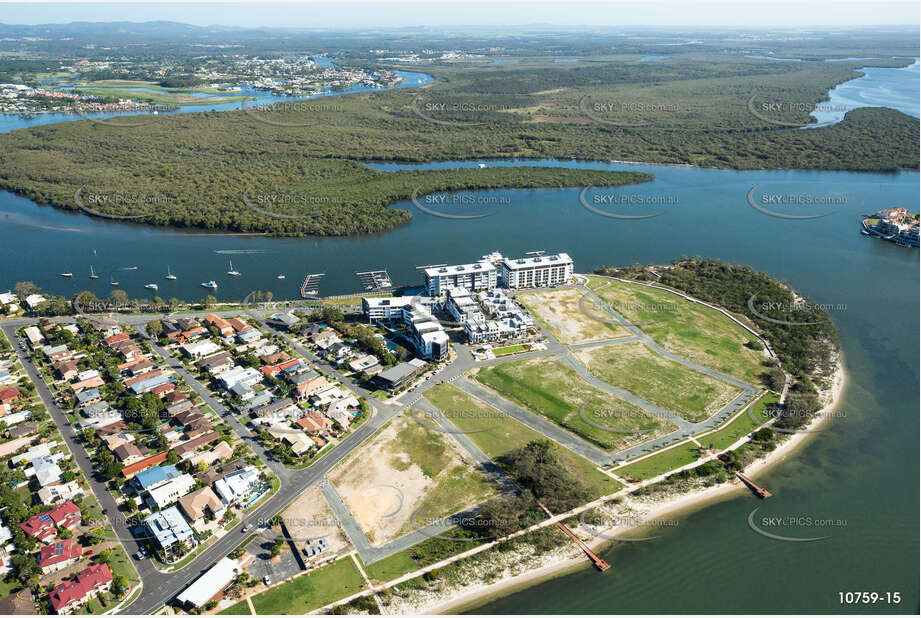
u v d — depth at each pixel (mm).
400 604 173750
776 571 187875
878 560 191375
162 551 184500
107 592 174250
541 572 186875
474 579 182875
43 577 177375
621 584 183125
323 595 174875
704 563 190000
